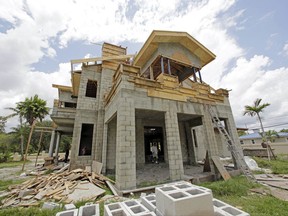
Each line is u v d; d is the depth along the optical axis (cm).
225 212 207
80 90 1009
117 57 1057
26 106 2495
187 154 1154
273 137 2694
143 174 755
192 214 191
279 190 524
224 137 792
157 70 1162
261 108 1959
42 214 342
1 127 3166
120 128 548
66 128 1404
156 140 1343
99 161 884
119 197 452
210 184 557
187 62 989
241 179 652
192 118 1072
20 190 532
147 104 634
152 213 209
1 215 344
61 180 596
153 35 859
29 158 2689
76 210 232
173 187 258
